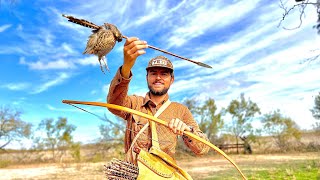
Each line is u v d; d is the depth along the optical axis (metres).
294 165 7.91
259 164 9.05
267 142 16.84
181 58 1.21
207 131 16.78
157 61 1.33
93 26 1.04
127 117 1.35
